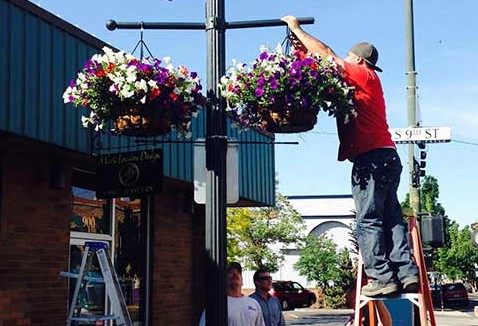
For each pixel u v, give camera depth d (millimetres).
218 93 5535
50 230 9188
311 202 52000
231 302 7297
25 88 7750
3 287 8375
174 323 12242
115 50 9430
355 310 6066
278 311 8883
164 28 5828
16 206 8664
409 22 15344
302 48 5648
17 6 7676
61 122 8344
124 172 8312
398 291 5457
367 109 5449
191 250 12992
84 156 9156
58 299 9203
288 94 5215
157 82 5777
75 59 8617
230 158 5664
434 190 47344
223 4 5660
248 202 14422
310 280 42562
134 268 11523
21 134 7645
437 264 57594
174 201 12492
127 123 5910
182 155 11086
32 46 7902
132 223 11586
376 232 5418
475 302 51375
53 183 9195
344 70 5391
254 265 37031
